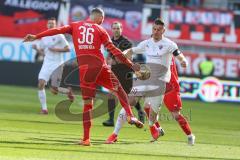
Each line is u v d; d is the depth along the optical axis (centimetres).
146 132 2861
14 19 5428
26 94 4753
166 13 5606
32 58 5422
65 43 3416
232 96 5284
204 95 5297
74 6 5478
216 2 6247
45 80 3438
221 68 5534
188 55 5525
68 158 1966
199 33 5647
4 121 2961
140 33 5578
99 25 2291
